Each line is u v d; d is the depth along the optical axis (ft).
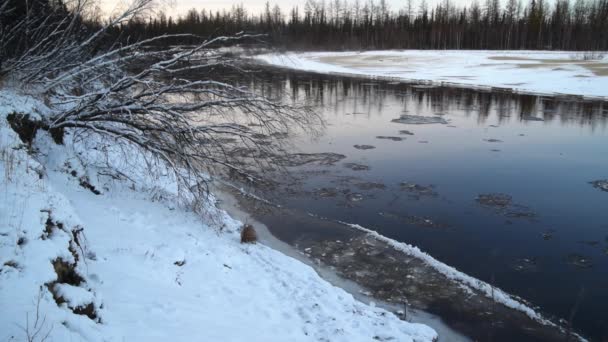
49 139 25.20
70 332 9.84
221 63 27.17
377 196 38.65
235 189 38.55
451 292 23.89
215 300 17.78
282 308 19.36
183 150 27.43
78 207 21.27
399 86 113.91
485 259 27.91
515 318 21.71
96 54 29.96
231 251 24.23
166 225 24.17
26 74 26.76
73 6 27.99
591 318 21.77
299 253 28.09
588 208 35.96
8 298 9.91
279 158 31.63
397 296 23.50
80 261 14.01
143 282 16.29
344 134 61.57
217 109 27.91
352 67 167.32
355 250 28.60
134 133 27.12
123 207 24.54
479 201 37.58
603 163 48.01
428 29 266.16
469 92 101.86
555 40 228.43
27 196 14.06
